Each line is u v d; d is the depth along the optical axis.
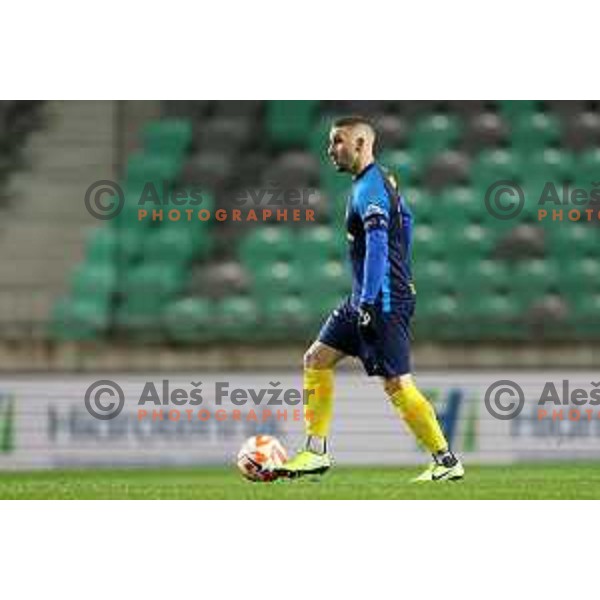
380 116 66.19
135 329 58.50
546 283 61.25
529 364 54.72
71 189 63.06
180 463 52.72
